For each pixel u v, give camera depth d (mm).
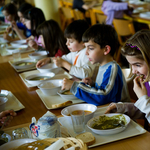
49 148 587
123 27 3516
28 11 2830
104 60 1351
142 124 1574
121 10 3809
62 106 1174
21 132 834
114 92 1243
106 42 1275
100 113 1084
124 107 1131
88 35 1297
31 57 2164
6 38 3072
